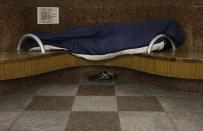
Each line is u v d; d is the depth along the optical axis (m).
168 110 1.95
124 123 1.72
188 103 2.11
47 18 2.90
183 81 2.40
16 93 2.36
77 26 2.93
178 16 2.85
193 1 2.75
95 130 1.61
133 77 2.88
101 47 2.63
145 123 1.72
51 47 2.64
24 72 2.24
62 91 2.43
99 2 2.91
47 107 2.00
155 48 2.56
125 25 2.84
